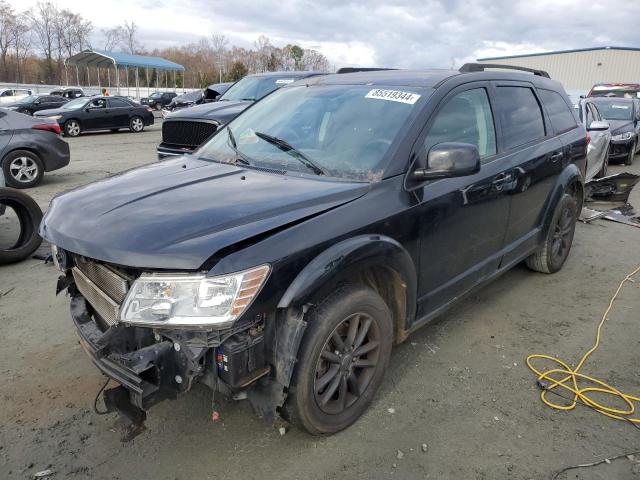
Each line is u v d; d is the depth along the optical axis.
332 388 2.69
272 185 2.79
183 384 2.29
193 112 7.86
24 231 5.46
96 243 2.31
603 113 12.70
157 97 38.38
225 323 2.15
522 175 3.94
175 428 2.85
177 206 2.52
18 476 2.52
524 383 3.29
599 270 5.25
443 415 2.96
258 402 2.45
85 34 68.50
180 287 2.16
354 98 3.46
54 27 66.25
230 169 3.14
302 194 2.65
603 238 6.39
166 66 42.41
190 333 2.24
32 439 2.77
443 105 3.28
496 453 2.66
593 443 2.74
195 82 69.50
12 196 5.24
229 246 2.20
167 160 3.62
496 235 3.82
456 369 3.44
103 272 2.50
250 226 2.33
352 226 2.60
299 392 2.49
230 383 2.30
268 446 2.71
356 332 2.77
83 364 3.49
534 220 4.44
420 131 3.07
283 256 2.30
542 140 4.40
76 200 2.77
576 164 4.94
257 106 4.02
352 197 2.71
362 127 3.18
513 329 3.99
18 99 29.69
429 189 3.06
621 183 8.08
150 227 2.32
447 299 3.46
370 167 2.93
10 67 66.75
